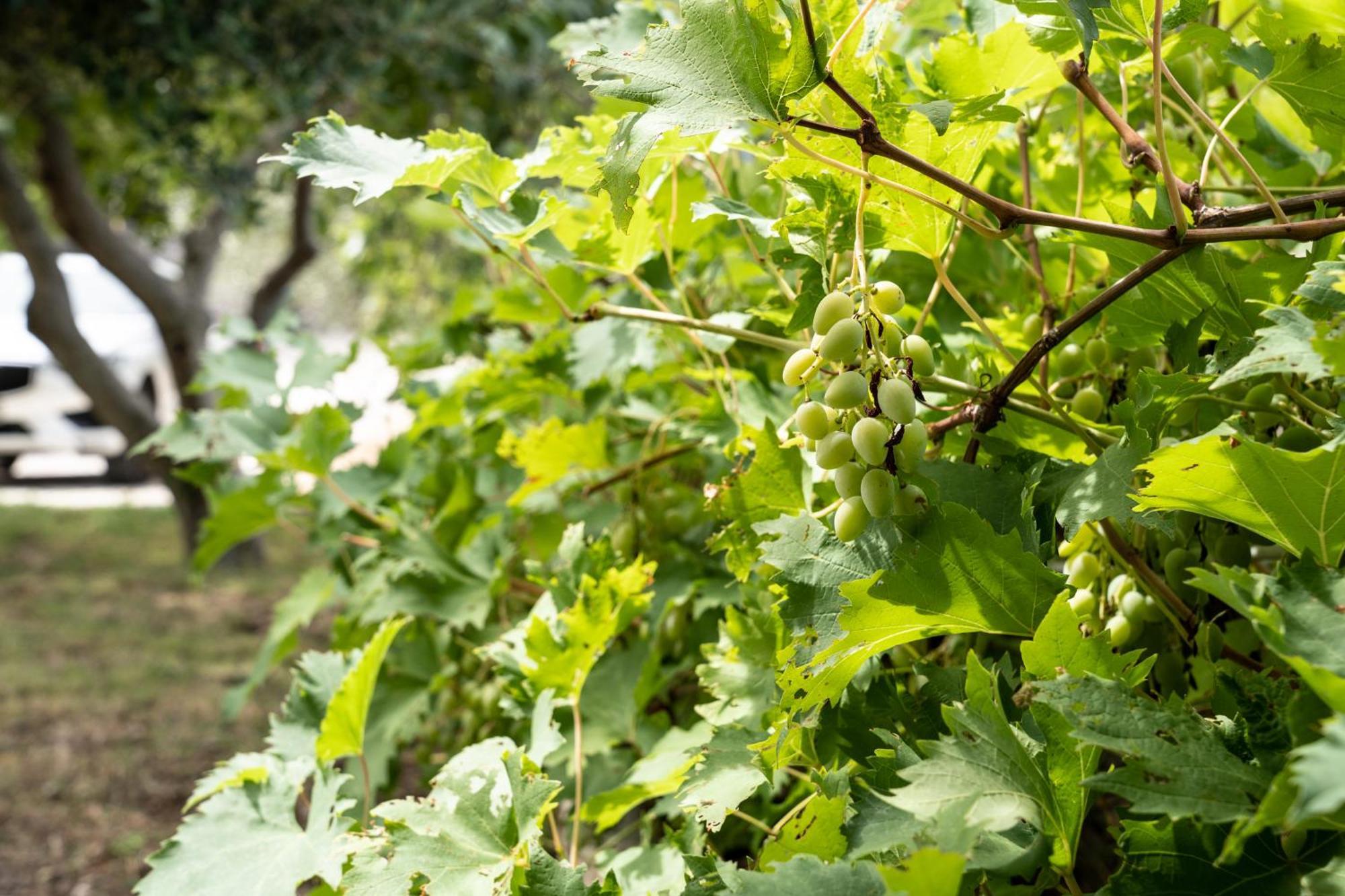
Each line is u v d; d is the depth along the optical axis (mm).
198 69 4695
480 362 1884
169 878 888
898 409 756
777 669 816
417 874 829
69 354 5734
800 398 1025
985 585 780
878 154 772
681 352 1328
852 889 688
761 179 1248
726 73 760
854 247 831
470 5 4672
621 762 1174
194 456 1639
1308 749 576
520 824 844
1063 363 950
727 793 849
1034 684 706
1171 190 790
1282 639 655
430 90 5082
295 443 1559
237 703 1590
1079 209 961
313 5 4488
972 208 1019
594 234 1026
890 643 793
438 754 1642
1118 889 697
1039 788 714
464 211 961
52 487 10445
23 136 5668
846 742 858
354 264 7215
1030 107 1095
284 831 918
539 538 1503
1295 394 850
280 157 903
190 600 5863
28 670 4637
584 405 1444
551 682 983
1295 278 849
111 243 5734
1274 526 756
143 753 3762
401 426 1847
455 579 1384
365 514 1486
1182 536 881
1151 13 839
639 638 1249
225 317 1644
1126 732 688
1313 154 1063
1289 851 688
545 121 5160
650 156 949
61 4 4355
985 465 885
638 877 930
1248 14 1074
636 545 1313
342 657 1062
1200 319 840
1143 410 830
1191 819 696
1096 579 894
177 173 5680
